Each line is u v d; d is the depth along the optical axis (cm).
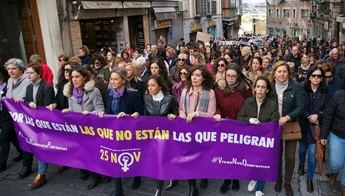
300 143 514
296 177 527
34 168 582
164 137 442
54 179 539
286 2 5772
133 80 567
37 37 1031
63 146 487
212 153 442
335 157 436
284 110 442
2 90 576
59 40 1059
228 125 428
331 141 438
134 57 1000
